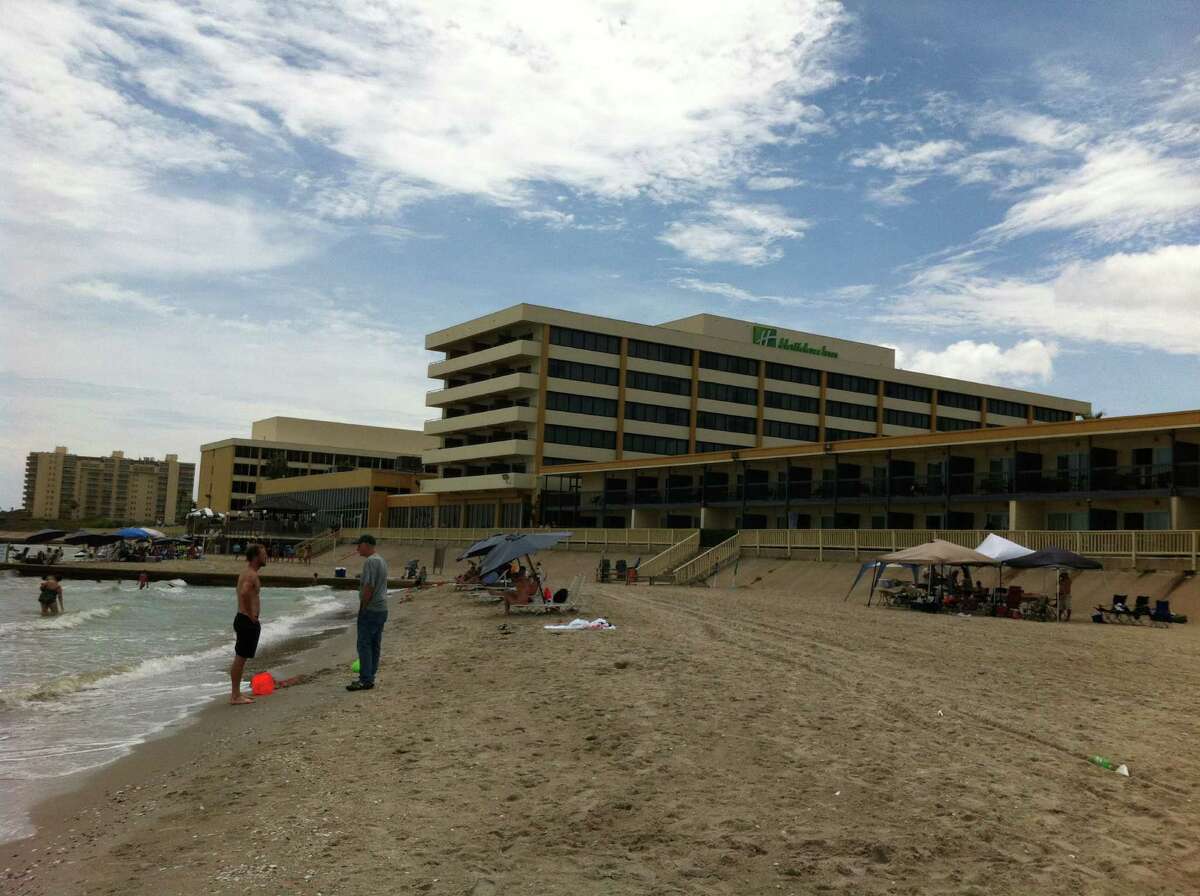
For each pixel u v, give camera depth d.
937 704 10.60
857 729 9.21
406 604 35.97
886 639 18.41
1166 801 6.83
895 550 42.19
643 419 84.62
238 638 13.09
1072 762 7.95
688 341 87.00
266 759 8.91
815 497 58.34
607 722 9.77
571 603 25.59
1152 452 42.47
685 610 26.36
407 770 8.12
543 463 80.00
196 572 55.44
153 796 7.98
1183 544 32.06
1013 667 14.41
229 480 138.25
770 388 90.88
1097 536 34.97
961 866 5.46
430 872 5.50
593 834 6.13
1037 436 44.78
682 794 7.00
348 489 107.50
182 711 12.74
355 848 6.01
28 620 30.69
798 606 30.02
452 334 89.12
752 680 12.36
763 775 7.51
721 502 62.94
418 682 13.67
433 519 93.31
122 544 71.56
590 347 83.19
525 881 5.31
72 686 15.34
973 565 30.25
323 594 50.62
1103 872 5.38
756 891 5.12
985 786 7.12
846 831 6.07
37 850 6.49
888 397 97.00
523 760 8.30
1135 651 17.95
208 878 5.57
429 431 90.75
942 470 51.38
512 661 15.34
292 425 144.38
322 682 14.70
